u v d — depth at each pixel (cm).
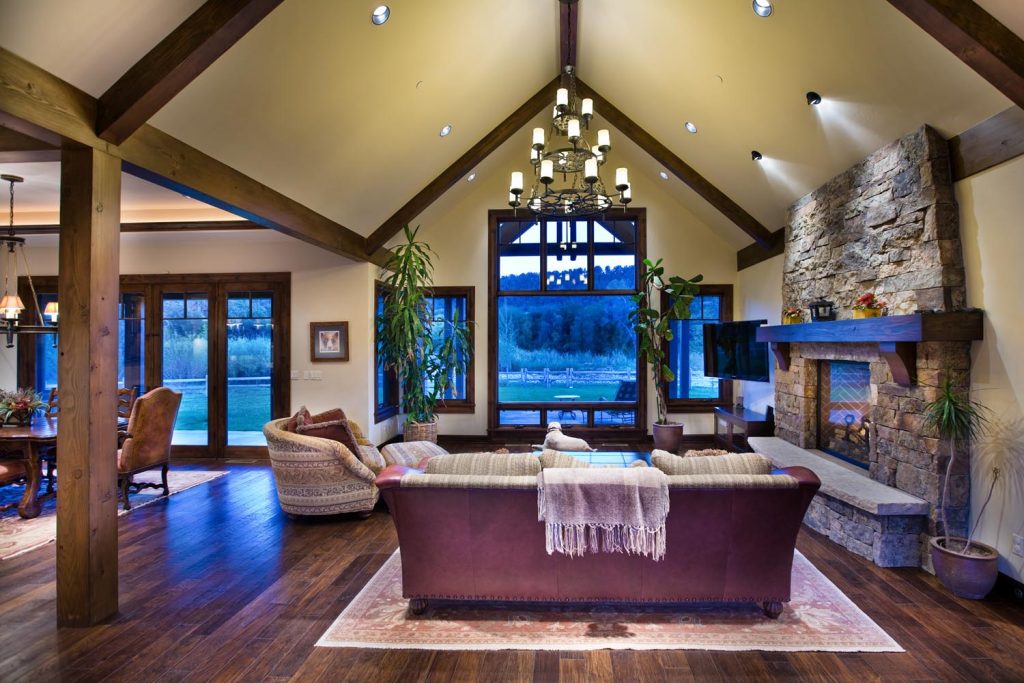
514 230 733
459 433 726
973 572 275
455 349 718
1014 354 276
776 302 586
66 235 246
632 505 245
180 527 399
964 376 300
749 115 427
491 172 704
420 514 259
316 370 612
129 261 623
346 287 609
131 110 243
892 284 349
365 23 316
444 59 400
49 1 199
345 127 389
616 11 427
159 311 622
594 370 729
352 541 372
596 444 698
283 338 615
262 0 237
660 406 662
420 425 624
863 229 382
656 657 232
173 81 245
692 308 719
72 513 252
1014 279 275
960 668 221
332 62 324
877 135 353
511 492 254
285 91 320
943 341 299
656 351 657
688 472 257
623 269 726
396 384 723
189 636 248
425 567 263
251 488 505
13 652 233
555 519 245
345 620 263
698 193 596
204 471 570
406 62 372
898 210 341
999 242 282
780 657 231
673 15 385
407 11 332
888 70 303
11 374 630
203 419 621
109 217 253
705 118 475
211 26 239
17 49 206
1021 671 219
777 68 362
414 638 247
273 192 401
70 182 245
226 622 261
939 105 299
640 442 707
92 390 249
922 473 320
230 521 413
